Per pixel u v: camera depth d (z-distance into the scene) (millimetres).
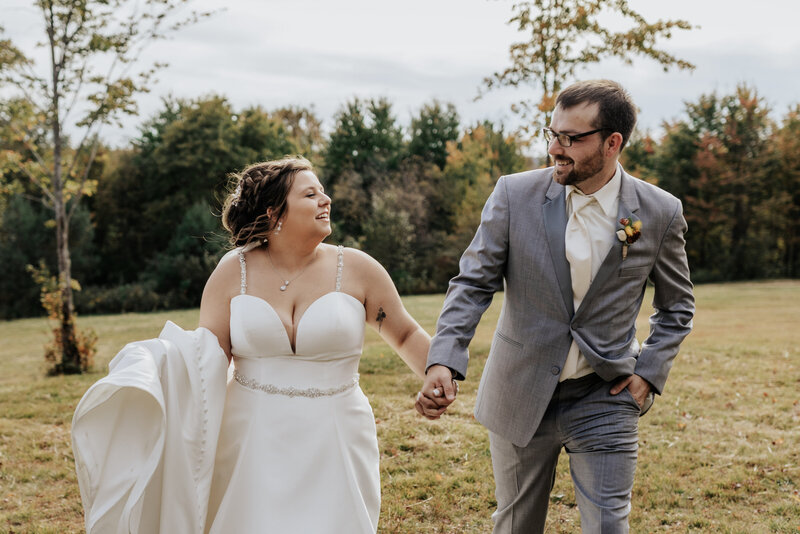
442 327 2592
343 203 35938
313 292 2709
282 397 2617
